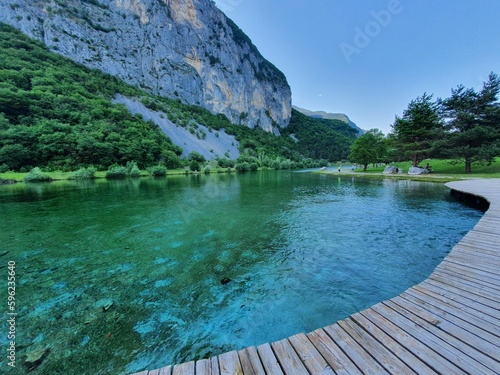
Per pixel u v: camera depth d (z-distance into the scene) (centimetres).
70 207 1355
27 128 3791
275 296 474
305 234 857
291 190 2064
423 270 574
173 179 3466
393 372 216
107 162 4278
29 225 991
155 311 430
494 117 2320
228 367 229
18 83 4853
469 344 247
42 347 343
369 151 3912
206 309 435
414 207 1248
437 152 2616
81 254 695
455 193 1543
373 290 491
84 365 313
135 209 1296
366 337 265
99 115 5300
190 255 683
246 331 378
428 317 297
